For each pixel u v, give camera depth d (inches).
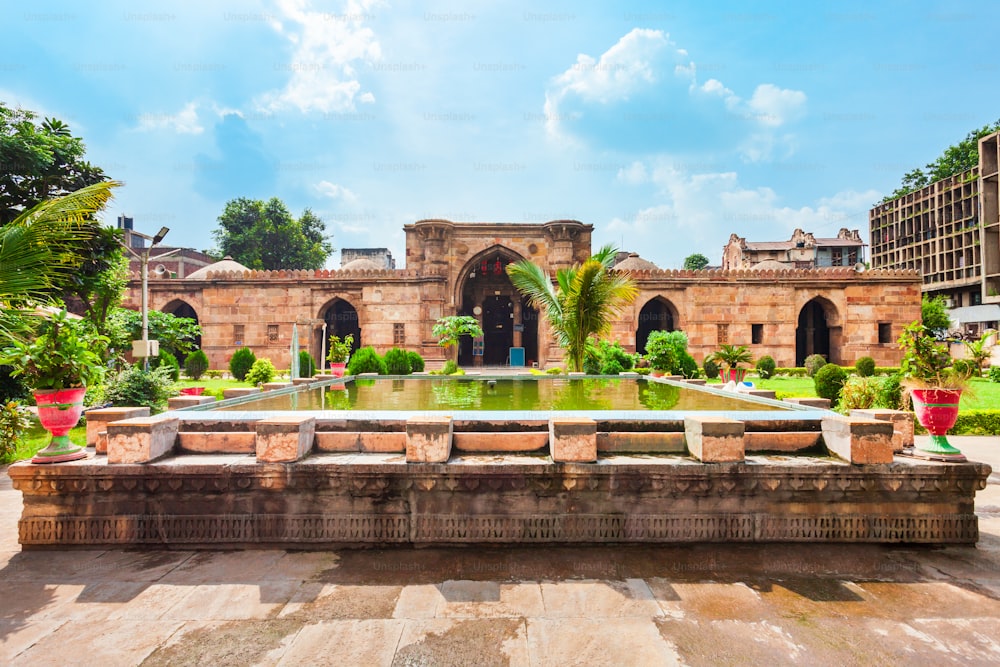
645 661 109.4
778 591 139.0
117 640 116.4
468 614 127.2
